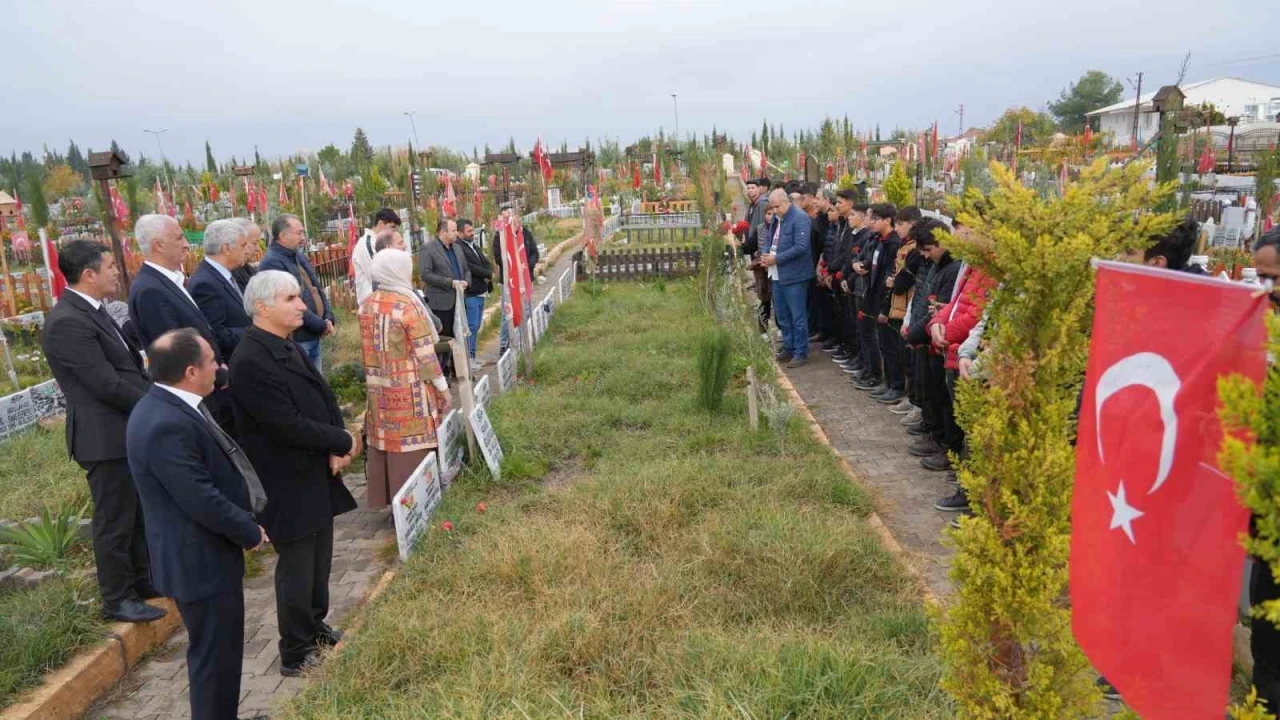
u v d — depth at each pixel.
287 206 27.12
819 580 4.54
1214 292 1.76
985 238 2.58
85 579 4.80
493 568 4.83
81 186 46.50
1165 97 14.48
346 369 9.29
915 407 7.95
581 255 18.53
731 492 5.77
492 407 8.09
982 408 2.75
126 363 4.55
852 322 9.74
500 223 9.45
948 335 5.75
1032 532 2.56
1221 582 1.75
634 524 5.40
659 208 33.28
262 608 4.96
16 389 10.73
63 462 6.96
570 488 6.10
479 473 6.52
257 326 4.10
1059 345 2.49
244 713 3.92
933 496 6.06
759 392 7.96
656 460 6.50
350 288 14.38
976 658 2.70
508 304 9.16
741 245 13.62
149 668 4.39
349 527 6.06
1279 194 17.19
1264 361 1.68
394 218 8.38
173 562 3.41
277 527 4.07
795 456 6.61
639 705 3.64
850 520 5.23
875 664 3.64
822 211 11.12
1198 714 1.84
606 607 4.30
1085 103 64.06
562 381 9.39
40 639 4.06
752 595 4.47
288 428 3.98
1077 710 2.64
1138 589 2.00
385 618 4.32
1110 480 2.10
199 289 5.65
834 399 8.66
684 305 13.79
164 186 40.09
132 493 4.45
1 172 48.47
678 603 4.40
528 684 3.72
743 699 3.46
